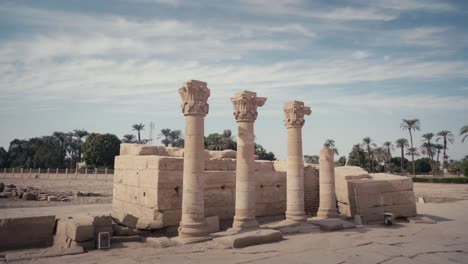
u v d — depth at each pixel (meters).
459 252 11.09
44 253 10.06
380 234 14.22
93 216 12.17
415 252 10.96
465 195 36.59
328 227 14.82
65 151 100.38
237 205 14.33
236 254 10.33
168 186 14.57
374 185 18.27
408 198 19.03
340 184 20.17
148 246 11.35
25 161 94.25
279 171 19.61
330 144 102.00
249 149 14.49
